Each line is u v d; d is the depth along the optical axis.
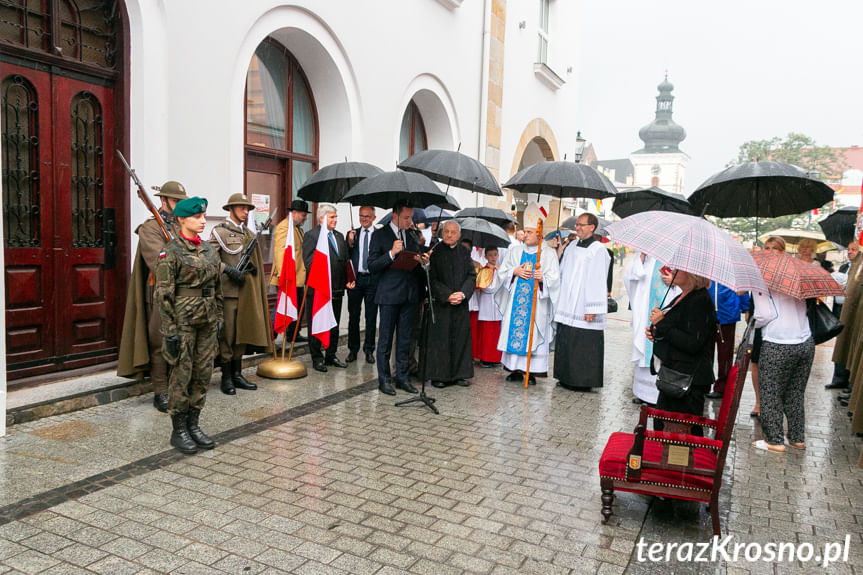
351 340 7.90
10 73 5.18
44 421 4.99
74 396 5.25
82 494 3.83
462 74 11.98
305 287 7.27
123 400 5.62
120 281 6.13
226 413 5.54
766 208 5.78
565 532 3.71
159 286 4.39
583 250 7.25
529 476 4.53
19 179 5.31
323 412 5.76
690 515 4.07
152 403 5.59
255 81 8.16
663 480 3.80
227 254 5.95
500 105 13.43
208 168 6.68
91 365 5.98
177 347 4.45
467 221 7.86
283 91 8.64
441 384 7.05
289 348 7.87
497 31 13.09
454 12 11.48
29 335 5.46
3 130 5.16
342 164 7.21
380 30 9.45
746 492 4.50
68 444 4.57
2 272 4.59
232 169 6.99
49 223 5.54
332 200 7.75
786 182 5.42
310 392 6.38
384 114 9.72
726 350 7.27
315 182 7.05
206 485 4.06
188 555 3.21
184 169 6.41
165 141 6.18
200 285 4.56
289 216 6.96
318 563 3.20
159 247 5.23
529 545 3.52
